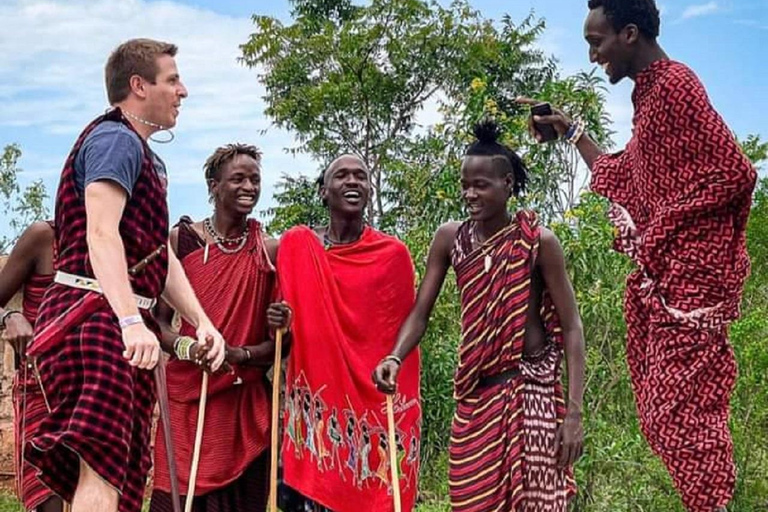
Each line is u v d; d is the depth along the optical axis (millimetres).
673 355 4340
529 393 5273
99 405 4176
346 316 6281
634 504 9086
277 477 6312
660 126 4355
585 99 9008
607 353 9117
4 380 11055
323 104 21688
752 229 14711
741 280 4375
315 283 6289
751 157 18078
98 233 4184
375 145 22312
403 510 6277
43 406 5250
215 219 6426
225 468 6145
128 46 4629
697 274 4312
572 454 5258
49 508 5180
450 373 8734
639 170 4492
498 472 5207
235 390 6250
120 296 4145
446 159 9805
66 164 4430
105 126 4391
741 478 9445
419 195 9781
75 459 4258
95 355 4230
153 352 4129
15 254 5625
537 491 5238
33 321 5633
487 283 5316
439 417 8875
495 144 5461
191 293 4898
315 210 20781
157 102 4613
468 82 22172
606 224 8516
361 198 6367
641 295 4488
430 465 9508
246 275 6297
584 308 8453
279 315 6145
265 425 6258
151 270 4477
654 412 4379
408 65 22250
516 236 5355
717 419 4340
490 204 5355
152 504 6145
